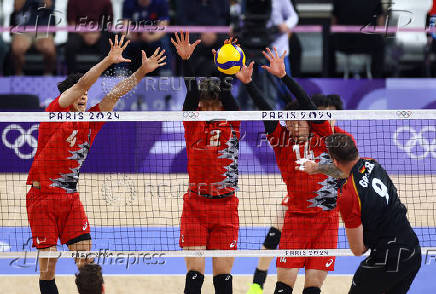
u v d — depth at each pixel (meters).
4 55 37.12
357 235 15.54
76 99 17.45
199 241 18.25
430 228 27.14
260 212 28.69
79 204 18.53
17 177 34.22
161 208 29.23
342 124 33.41
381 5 36.75
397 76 38.62
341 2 36.88
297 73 36.97
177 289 21.95
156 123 34.62
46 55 37.16
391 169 33.84
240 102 34.78
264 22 35.31
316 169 17.11
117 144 34.59
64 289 21.62
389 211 15.85
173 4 36.00
